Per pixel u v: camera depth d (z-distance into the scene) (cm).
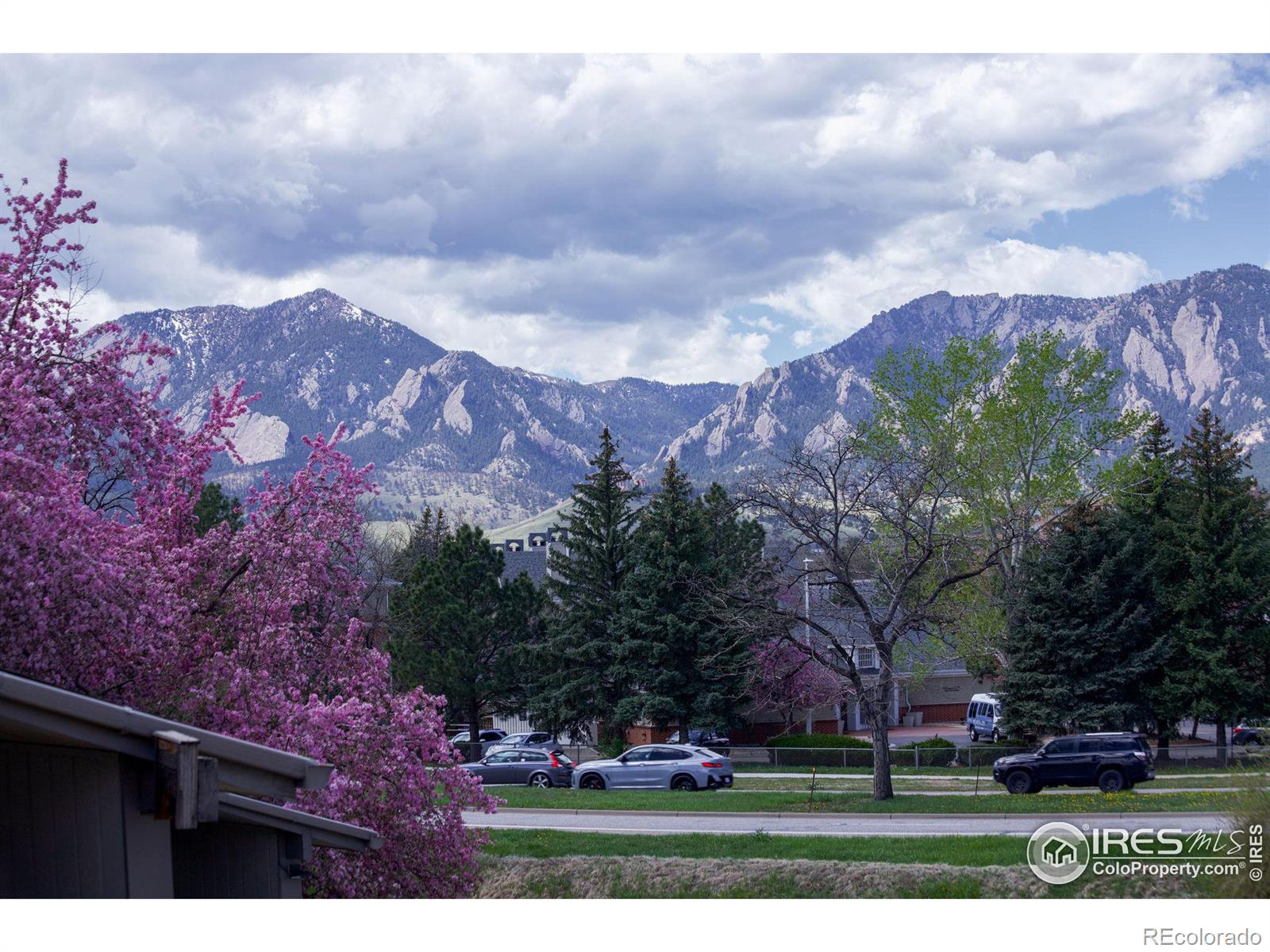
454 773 1420
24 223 1285
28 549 1058
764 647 4722
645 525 5306
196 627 1324
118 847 730
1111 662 4638
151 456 1307
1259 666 4716
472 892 1580
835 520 3369
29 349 1241
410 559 7169
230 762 771
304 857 974
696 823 2908
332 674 1424
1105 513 4794
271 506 1431
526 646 5056
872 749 4912
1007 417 4644
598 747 5316
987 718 6250
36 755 779
